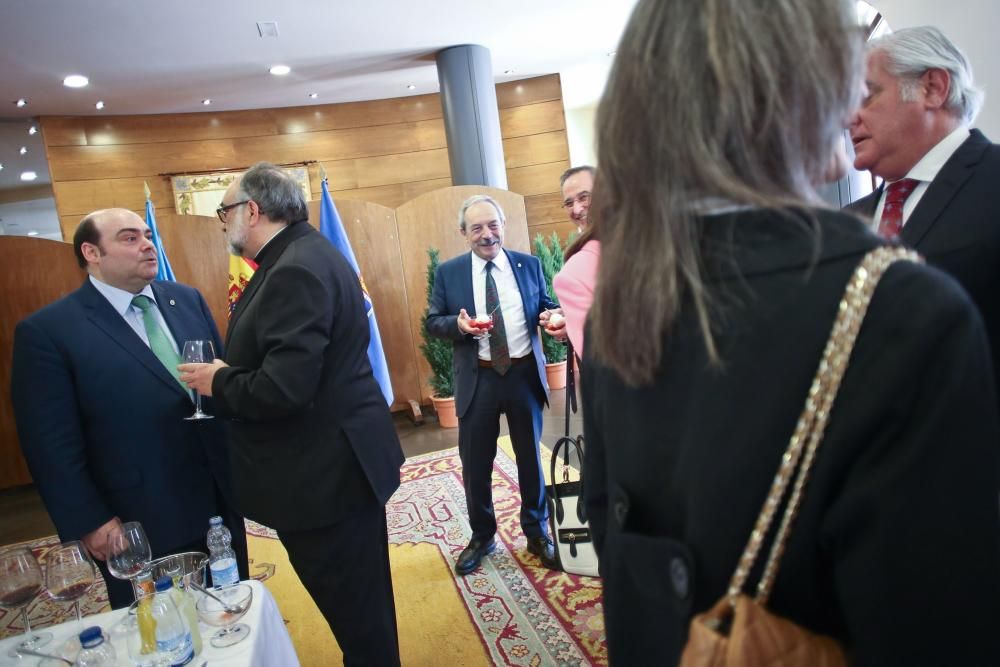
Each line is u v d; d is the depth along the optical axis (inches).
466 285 97.8
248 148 279.9
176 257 189.2
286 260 54.9
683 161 17.4
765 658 15.6
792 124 16.9
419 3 196.4
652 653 20.3
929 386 14.3
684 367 18.0
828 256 15.9
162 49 202.8
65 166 252.5
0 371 177.2
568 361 73.6
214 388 53.9
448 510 123.1
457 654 76.5
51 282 179.3
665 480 19.0
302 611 92.4
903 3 90.4
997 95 79.4
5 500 172.6
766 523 16.3
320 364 53.0
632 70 18.6
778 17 16.9
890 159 49.5
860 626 15.2
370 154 293.4
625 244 18.8
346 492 56.9
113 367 64.9
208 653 41.8
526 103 297.0
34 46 187.5
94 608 100.0
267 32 200.8
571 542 74.3
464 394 96.0
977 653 14.6
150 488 65.1
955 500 14.2
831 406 15.4
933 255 45.2
